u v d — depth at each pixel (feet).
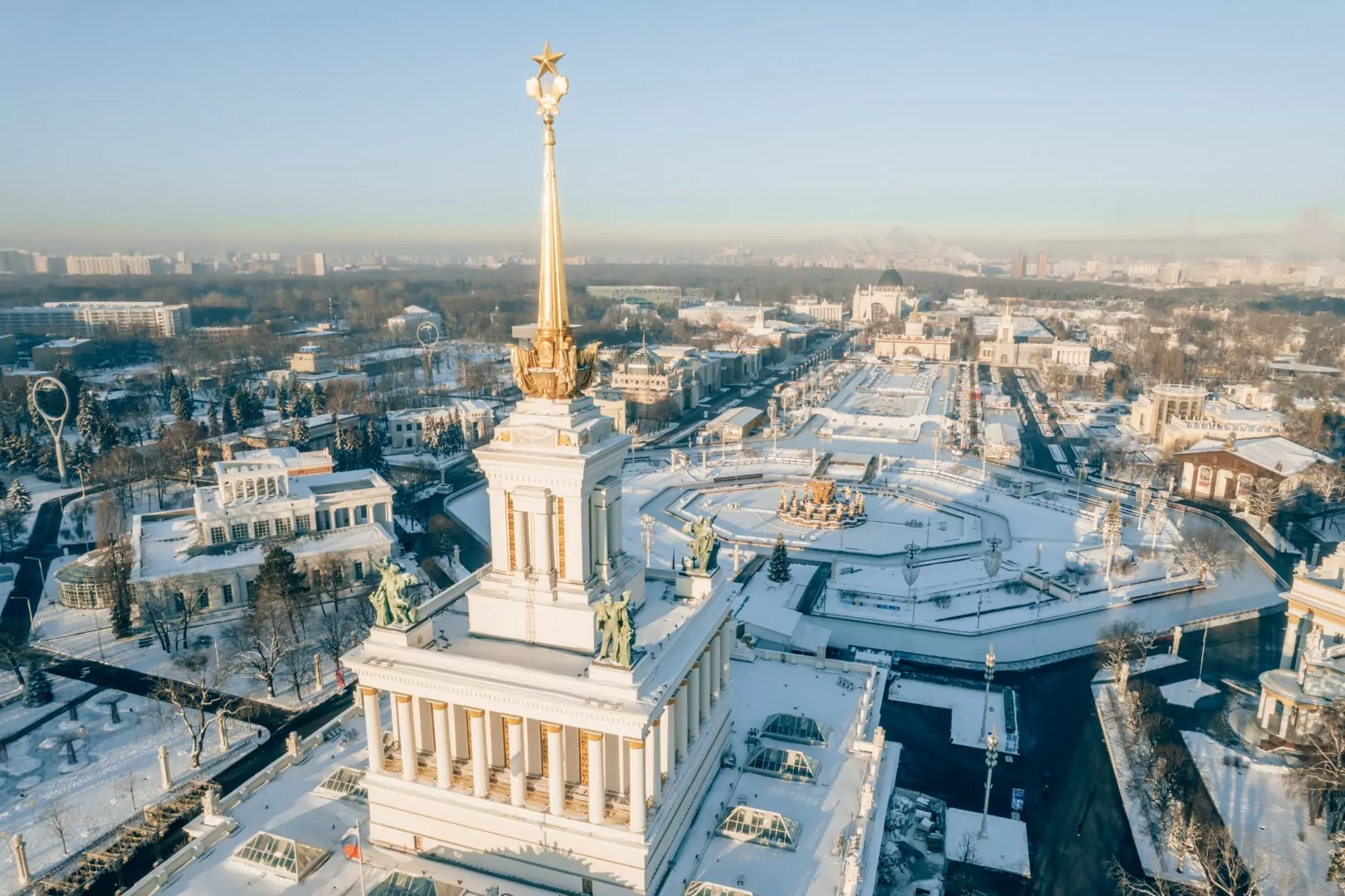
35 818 355.36
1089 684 479.82
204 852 262.88
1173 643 511.40
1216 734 423.23
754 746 319.68
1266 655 513.04
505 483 252.21
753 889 248.32
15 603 588.50
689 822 276.62
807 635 527.40
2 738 417.90
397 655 253.24
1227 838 326.03
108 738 417.90
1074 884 321.11
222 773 391.45
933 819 355.97
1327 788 344.69
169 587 549.13
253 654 483.92
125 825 351.87
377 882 246.88
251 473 632.38
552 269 245.04
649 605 284.82
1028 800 373.20
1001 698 464.24
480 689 237.66
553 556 254.68
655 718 233.96
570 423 247.09
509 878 248.52
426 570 630.33
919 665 510.17
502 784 253.03
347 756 317.63
